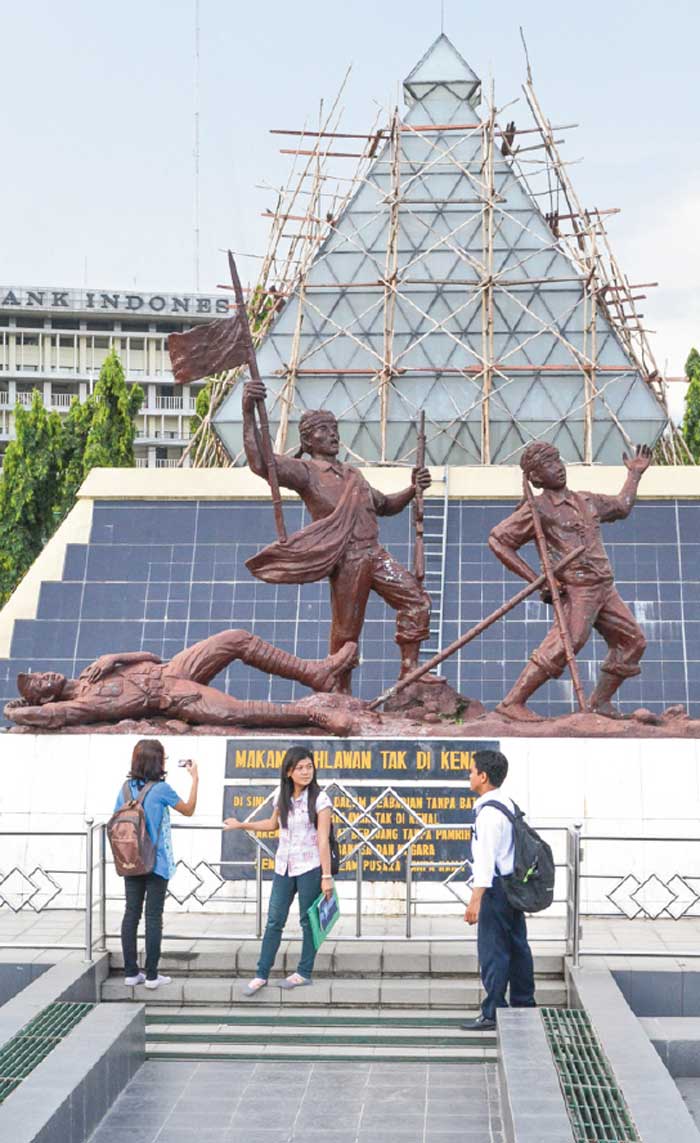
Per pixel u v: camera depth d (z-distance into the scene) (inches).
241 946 495.2
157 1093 400.8
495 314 1398.9
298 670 631.8
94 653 1032.2
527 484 641.0
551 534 637.9
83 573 1071.6
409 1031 446.6
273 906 464.4
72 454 1631.4
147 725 602.9
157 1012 462.0
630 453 1365.7
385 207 1435.8
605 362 1387.8
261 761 587.8
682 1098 358.9
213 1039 442.9
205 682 628.7
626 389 1378.0
